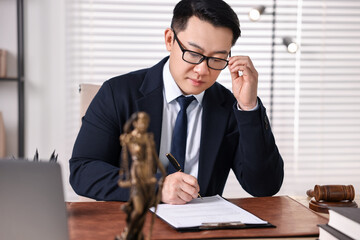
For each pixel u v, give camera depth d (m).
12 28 3.05
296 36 3.28
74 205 1.19
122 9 3.12
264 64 3.27
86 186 1.32
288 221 1.07
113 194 1.26
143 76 1.58
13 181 0.76
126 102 1.50
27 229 0.77
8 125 3.06
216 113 1.53
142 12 3.14
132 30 3.14
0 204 0.76
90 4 3.09
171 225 0.99
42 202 0.77
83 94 1.72
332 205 1.19
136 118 0.71
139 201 0.71
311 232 0.98
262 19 3.25
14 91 3.06
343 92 3.33
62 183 0.78
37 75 3.06
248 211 1.16
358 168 3.36
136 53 3.16
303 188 3.32
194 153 1.53
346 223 0.86
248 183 1.49
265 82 3.27
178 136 1.49
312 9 3.28
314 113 3.31
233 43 1.38
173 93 1.50
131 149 0.71
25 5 3.03
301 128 3.31
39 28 3.05
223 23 1.30
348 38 3.31
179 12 1.35
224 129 1.52
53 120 3.09
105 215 1.09
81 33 3.10
